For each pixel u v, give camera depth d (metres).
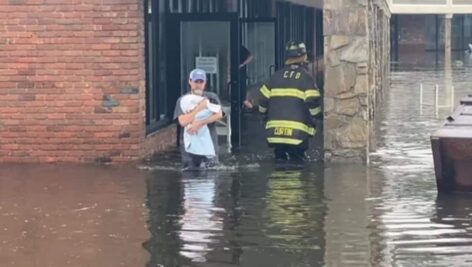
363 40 13.97
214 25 16.39
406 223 9.84
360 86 14.05
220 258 8.49
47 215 10.37
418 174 13.03
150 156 14.89
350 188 11.91
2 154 14.29
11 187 12.11
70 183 12.38
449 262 8.29
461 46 63.72
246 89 19.25
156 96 15.70
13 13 14.09
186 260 8.45
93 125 14.14
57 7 14.04
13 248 8.94
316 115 14.34
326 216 10.20
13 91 14.17
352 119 14.12
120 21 13.99
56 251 8.81
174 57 16.52
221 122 16.08
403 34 61.72
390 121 20.38
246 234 9.38
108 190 11.84
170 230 9.57
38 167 13.83
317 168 13.64
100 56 14.06
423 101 25.53
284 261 8.38
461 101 13.48
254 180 12.56
